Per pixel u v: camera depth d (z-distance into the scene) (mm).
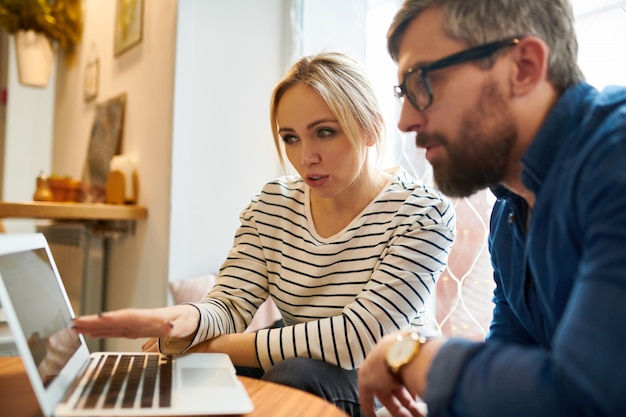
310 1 1963
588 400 460
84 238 2137
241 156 1922
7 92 3217
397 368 640
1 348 1073
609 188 521
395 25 696
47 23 2533
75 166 2740
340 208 1128
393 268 999
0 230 2305
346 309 972
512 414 501
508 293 826
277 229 1208
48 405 578
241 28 1917
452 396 547
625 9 1108
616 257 485
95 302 2197
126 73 2148
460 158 659
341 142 1054
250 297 1155
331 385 861
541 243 644
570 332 487
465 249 1412
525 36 627
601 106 602
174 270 1764
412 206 1068
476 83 634
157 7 1905
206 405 617
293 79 1078
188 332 934
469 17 632
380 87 1657
